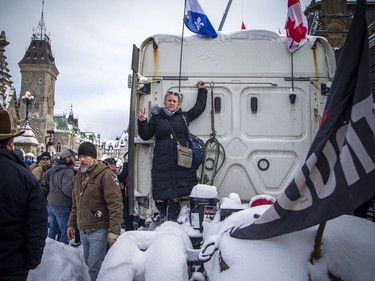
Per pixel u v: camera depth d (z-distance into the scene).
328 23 26.97
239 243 2.26
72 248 5.64
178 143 4.09
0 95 54.56
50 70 100.75
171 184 4.05
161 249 2.70
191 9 4.46
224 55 4.48
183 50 4.51
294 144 4.37
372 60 6.22
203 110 4.41
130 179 4.14
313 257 2.13
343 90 2.08
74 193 4.62
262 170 4.38
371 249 2.09
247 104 4.45
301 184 2.05
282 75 4.44
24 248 2.74
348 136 1.94
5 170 2.65
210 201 3.59
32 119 96.62
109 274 2.65
